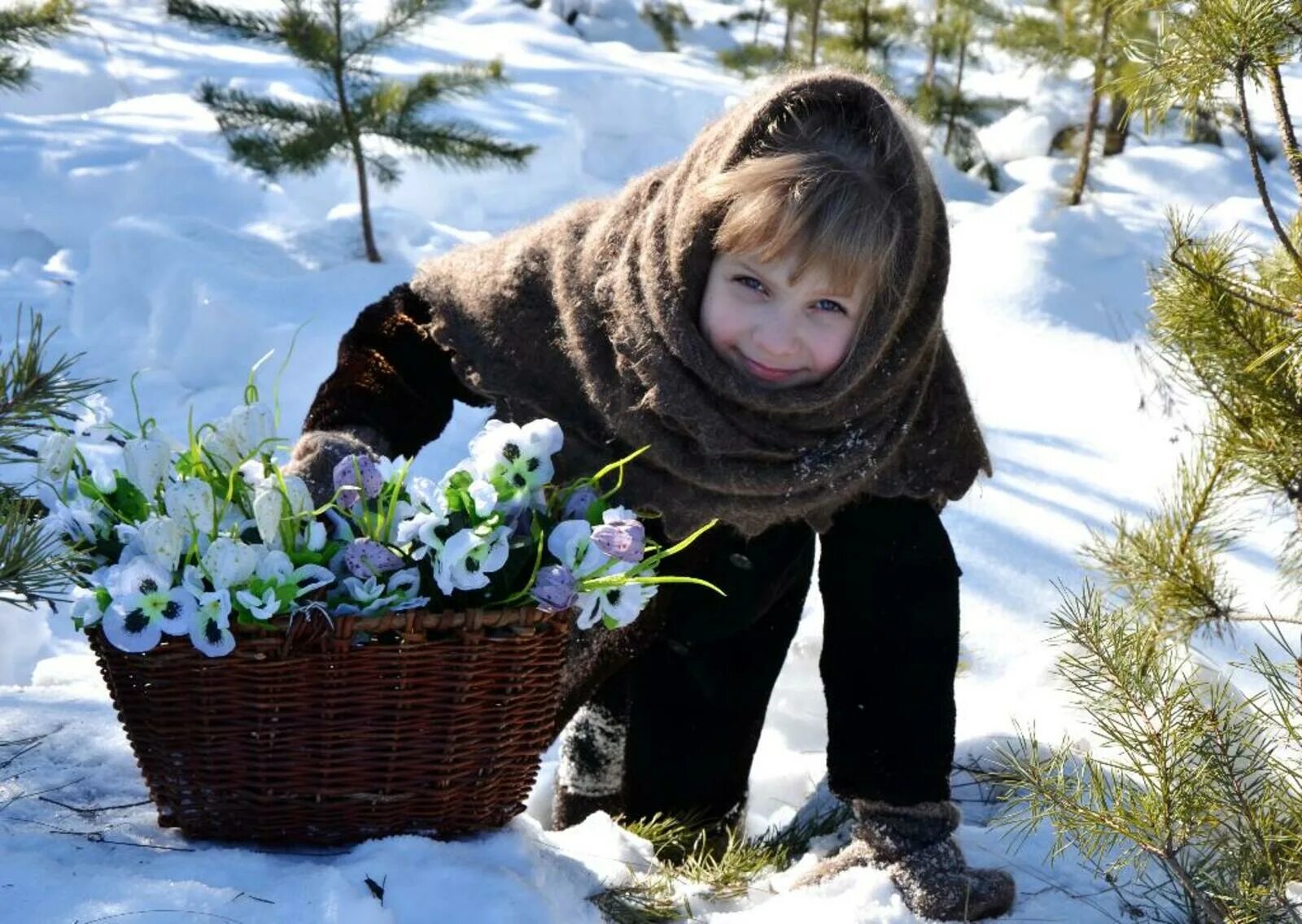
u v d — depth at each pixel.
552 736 1.83
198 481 1.52
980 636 2.96
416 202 5.12
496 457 1.58
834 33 7.57
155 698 1.55
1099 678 1.72
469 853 1.63
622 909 1.69
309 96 5.80
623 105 6.42
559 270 1.88
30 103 5.85
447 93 4.81
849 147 1.72
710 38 8.59
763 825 2.31
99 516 1.58
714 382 1.74
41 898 1.42
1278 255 1.98
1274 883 1.56
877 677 1.91
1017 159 6.62
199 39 6.82
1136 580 2.20
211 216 4.67
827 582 1.97
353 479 1.60
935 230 1.77
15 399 1.59
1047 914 1.84
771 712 2.66
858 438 1.82
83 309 4.15
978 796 2.23
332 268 4.22
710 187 1.70
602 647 2.00
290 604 1.50
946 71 7.81
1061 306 4.77
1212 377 2.03
